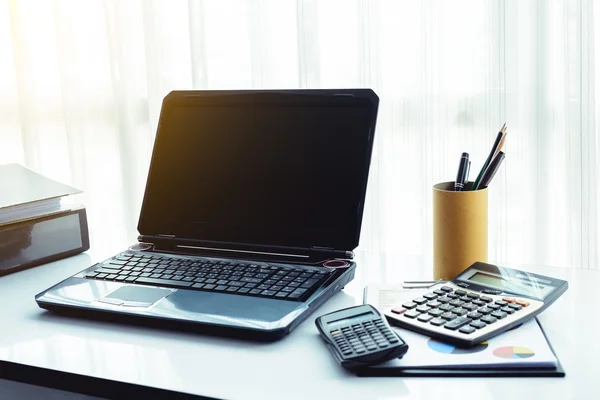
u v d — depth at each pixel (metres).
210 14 1.83
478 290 0.79
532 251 1.62
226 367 0.66
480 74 1.61
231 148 0.99
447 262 0.88
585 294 0.83
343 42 1.70
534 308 0.73
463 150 1.65
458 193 0.85
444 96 1.64
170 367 0.66
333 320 0.73
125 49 1.94
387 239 1.75
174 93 1.04
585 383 0.60
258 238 0.94
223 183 0.99
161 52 1.90
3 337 0.76
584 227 1.56
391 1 1.65
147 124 1.99
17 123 2.14
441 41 1.62
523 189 1.62
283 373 0.65
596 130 1.53
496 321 0.71
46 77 2.09
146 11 1.88
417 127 1.68
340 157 0.92
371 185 1.71
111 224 2.07
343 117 0.93
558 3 1.52
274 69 1.78
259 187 0.96
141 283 0.85
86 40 2.01
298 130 0.96
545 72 1.55
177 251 0.97
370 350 0.64
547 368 0.62
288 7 1.74
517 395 0.58
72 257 1.09
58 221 1.06
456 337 0.67
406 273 0.94
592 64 1.49
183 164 1.02
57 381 0.67
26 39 2.06
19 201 1.01
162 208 1.01
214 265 0.89
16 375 0.69
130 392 0.63
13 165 1.18
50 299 0.81
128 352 0.70
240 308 0.75
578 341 0.69
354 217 0.90
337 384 0.62
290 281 0.82
